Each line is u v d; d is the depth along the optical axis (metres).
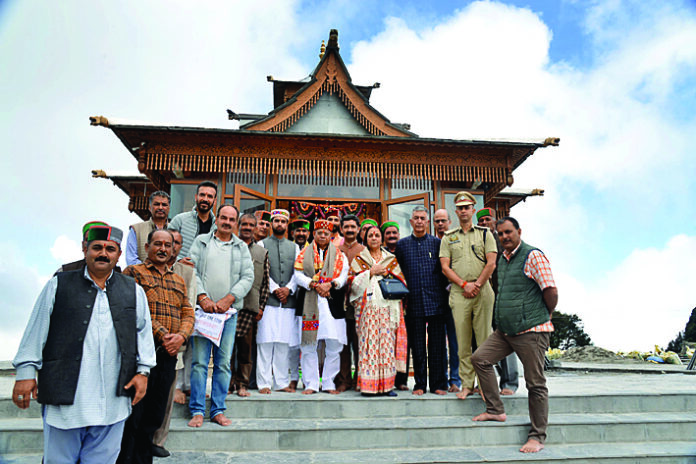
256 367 4.79
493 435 3.83
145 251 4.23
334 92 9.65
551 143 8.09
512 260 3.94
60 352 2.26
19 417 3.89
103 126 7.45
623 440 3.96
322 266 4.72
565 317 35.06
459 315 4.47
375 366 4.31
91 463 2.38
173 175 8.48
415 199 8.53
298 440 3.64
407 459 3.41
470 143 8.08
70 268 2.82
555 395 4.38
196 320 3.73
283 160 8.12
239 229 4.63
